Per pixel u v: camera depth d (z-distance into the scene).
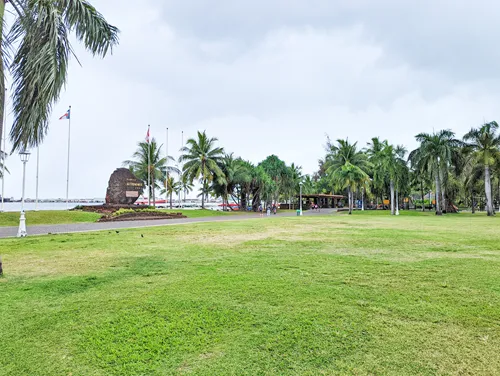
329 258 8.07
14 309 4.37
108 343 3.38
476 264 7.32
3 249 9.75
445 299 4.76
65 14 6.67
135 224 21.23
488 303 4.59
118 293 5.06
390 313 4.19
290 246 10.27
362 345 3.32
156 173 45.59
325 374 2.80
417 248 9.81
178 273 6.41
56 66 6.17
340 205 72.00
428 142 38.16
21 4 6.23
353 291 5.15
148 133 41.81
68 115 32.22
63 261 7.79
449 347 3.27
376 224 20.66
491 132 34.81
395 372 2.83
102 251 9.34
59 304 4.56
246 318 4.00
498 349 3.23
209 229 16.75
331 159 51.03
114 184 35.78
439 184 38.72
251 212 47.09
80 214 26.84
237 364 2.97
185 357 3.10
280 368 2.90
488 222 23.03
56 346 3.32
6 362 3.02
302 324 3.83
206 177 42.69
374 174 48.66
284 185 52.56
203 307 4.39
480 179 40.19
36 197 34.81
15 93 6.44
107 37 7.31
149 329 3.70
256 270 6.67
